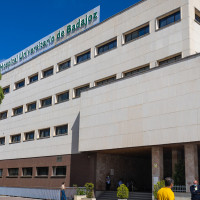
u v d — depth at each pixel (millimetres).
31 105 44594
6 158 46656
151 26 29344
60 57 40250
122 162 33625
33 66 45281
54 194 30516
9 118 48406
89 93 30922
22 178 42000
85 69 35844
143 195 27172
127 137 26062
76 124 35281
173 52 26906
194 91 22000
